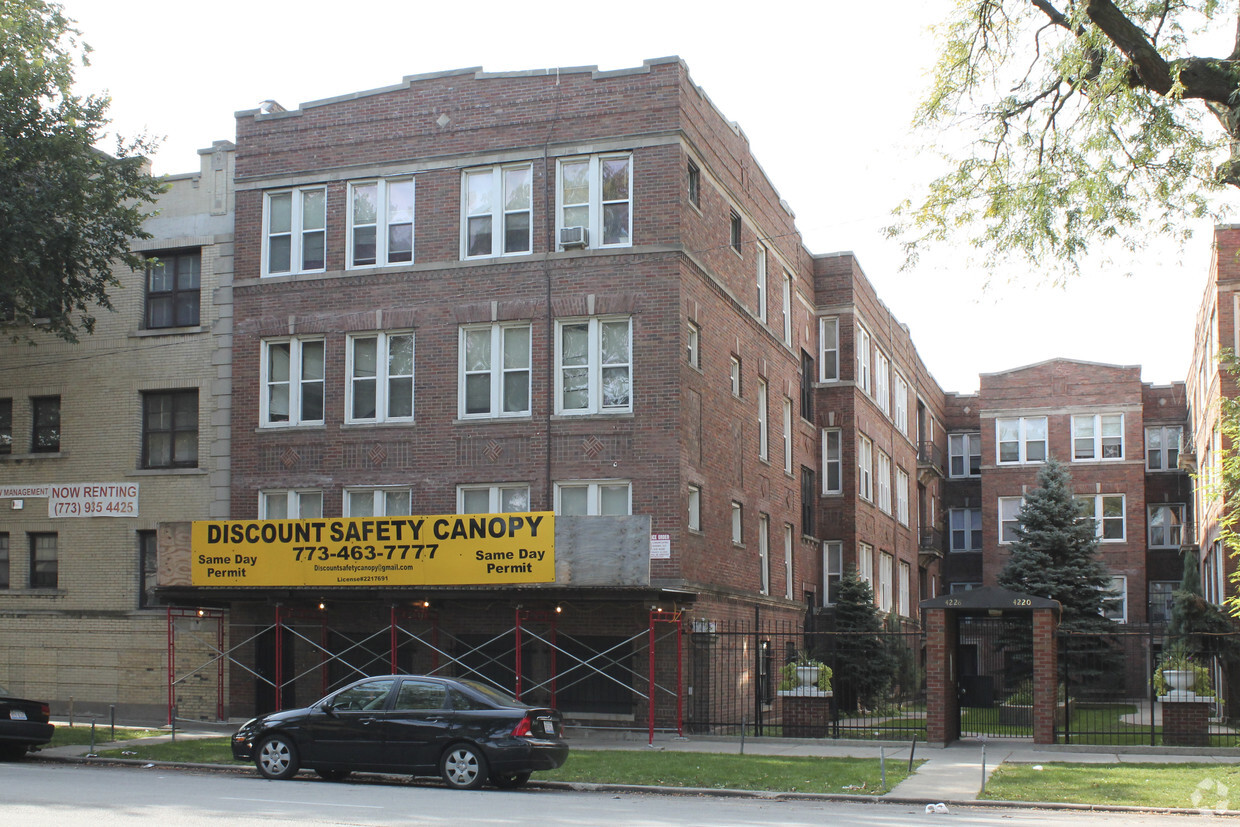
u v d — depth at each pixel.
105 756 21.02
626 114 26.97
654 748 22.78
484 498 27.12
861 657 35.91
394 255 28.38
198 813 13.46
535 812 14.12
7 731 20.05
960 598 23.77
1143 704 40.88
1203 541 41.12
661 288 26.36
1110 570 50.31
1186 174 19.42
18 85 25.75
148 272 30.75
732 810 15.09
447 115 28.16
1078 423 52.09
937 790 17.19
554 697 24.25
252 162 29.73
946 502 60.44
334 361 28.48
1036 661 23.23
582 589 23.61
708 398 28.20
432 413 27.52
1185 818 15.14
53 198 25.78
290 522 25.53
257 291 29.38
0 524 30.98
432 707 17.25
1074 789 17.12
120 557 29.94
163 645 29.38
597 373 26.56
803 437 38.22
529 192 27.47
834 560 40.06
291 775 17.78
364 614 27.36
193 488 29.47
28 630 30.41
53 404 31.30
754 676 30.39
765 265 34.25
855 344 40.97
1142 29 18.73
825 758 20.94
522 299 27.12
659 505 25.88
